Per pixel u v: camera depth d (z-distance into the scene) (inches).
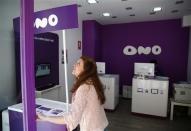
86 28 227.0
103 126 60.0
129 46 247.3
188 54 217.9
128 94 236.2
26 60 41.7
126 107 194.9
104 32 259.6
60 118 63.3
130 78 249.4
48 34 143.6
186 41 219.5
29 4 41.1
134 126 141.9
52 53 151.4
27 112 42.9
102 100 60.2
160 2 146.4
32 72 43.1
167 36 227.6
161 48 231.6
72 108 56.3
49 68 147.0
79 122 58.2
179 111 172.4
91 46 227.0
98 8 165.6
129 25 245.1
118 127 139.6
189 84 166.9
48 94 134.5
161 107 158.6
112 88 176.6
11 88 98.2
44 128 68.7
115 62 257.1
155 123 148.9
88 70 59.8
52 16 56.5
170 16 203.8
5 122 84.2
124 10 173.5
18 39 94.4
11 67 97.9
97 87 59.1
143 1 143.4
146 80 161.6
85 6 158.7
